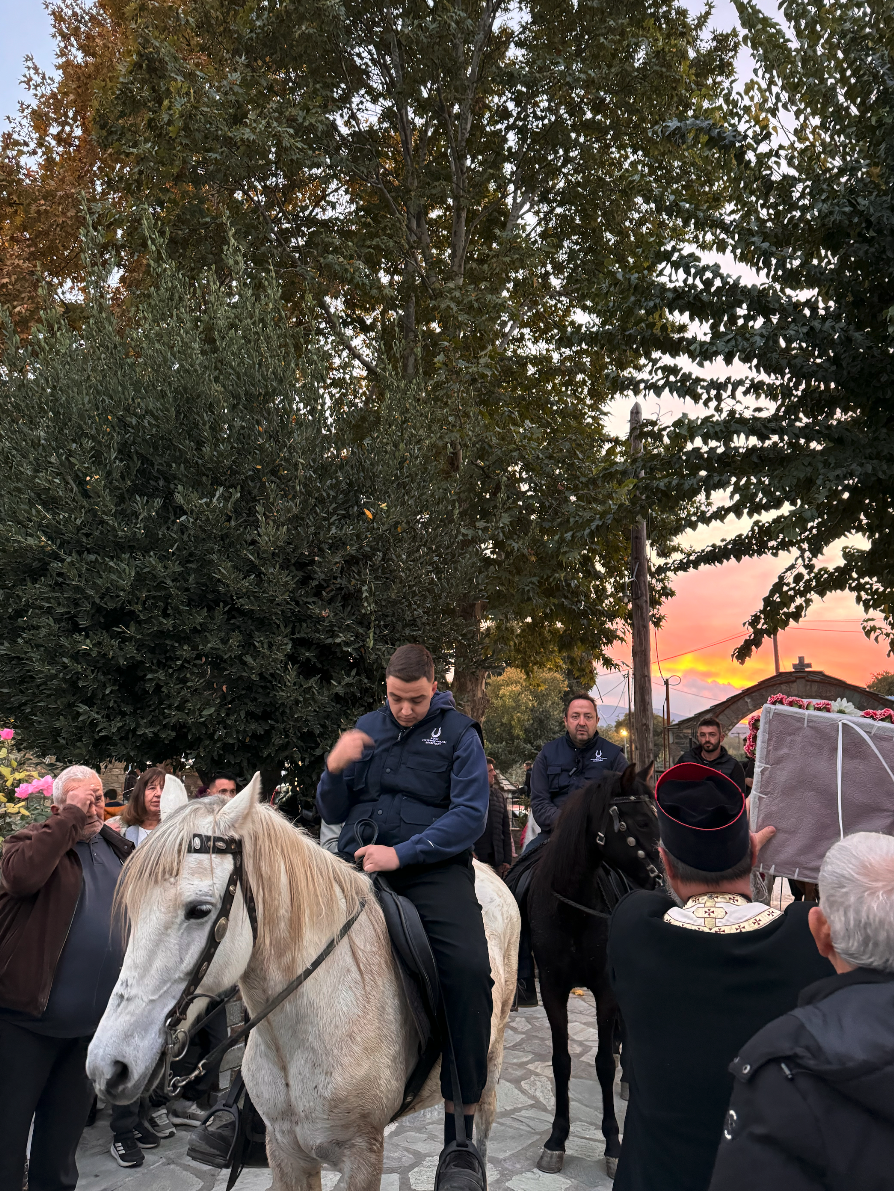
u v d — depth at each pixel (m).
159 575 6.57
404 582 7.57
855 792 3.84
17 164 15.56
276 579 6.82
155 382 7.33
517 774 43.66
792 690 13.58
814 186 7.75
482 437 11.98
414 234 14.61
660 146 13.48
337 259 12.40
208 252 12.47
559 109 14.70
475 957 2.60
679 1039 1.51
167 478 7.29
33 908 3.10
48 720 6.59
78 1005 3.10
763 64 8.56
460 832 2.66
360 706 7.46
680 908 1.65
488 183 15.28
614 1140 3.98
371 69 14.50
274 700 6.95
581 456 13.38
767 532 8.88
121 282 13.74
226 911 2.07
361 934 2.53
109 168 15.48
